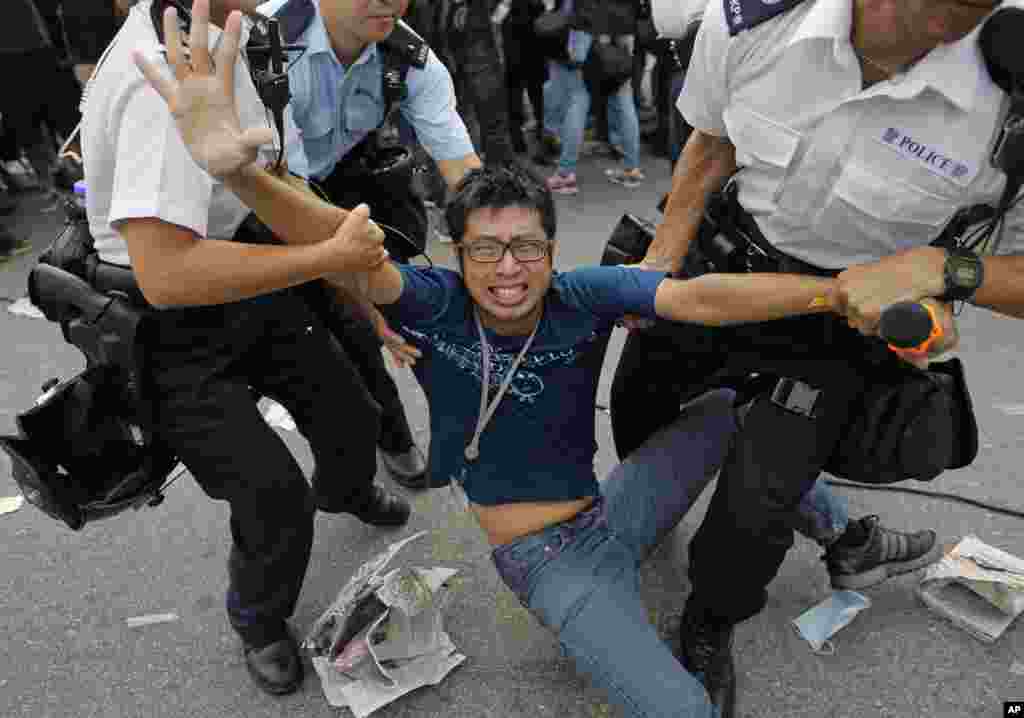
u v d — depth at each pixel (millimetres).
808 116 1309
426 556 2238
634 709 1496
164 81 1108
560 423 1610
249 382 1726
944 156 1241
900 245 1407
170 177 1213
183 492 2490
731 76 1375
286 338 1689
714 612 1719
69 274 1493
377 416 1979
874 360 1516
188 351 1487
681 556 2211
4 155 4836
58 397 1489
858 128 1272
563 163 5094
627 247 1886
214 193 1364
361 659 1797
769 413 1612
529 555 1634
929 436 1470
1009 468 2486
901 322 1219
